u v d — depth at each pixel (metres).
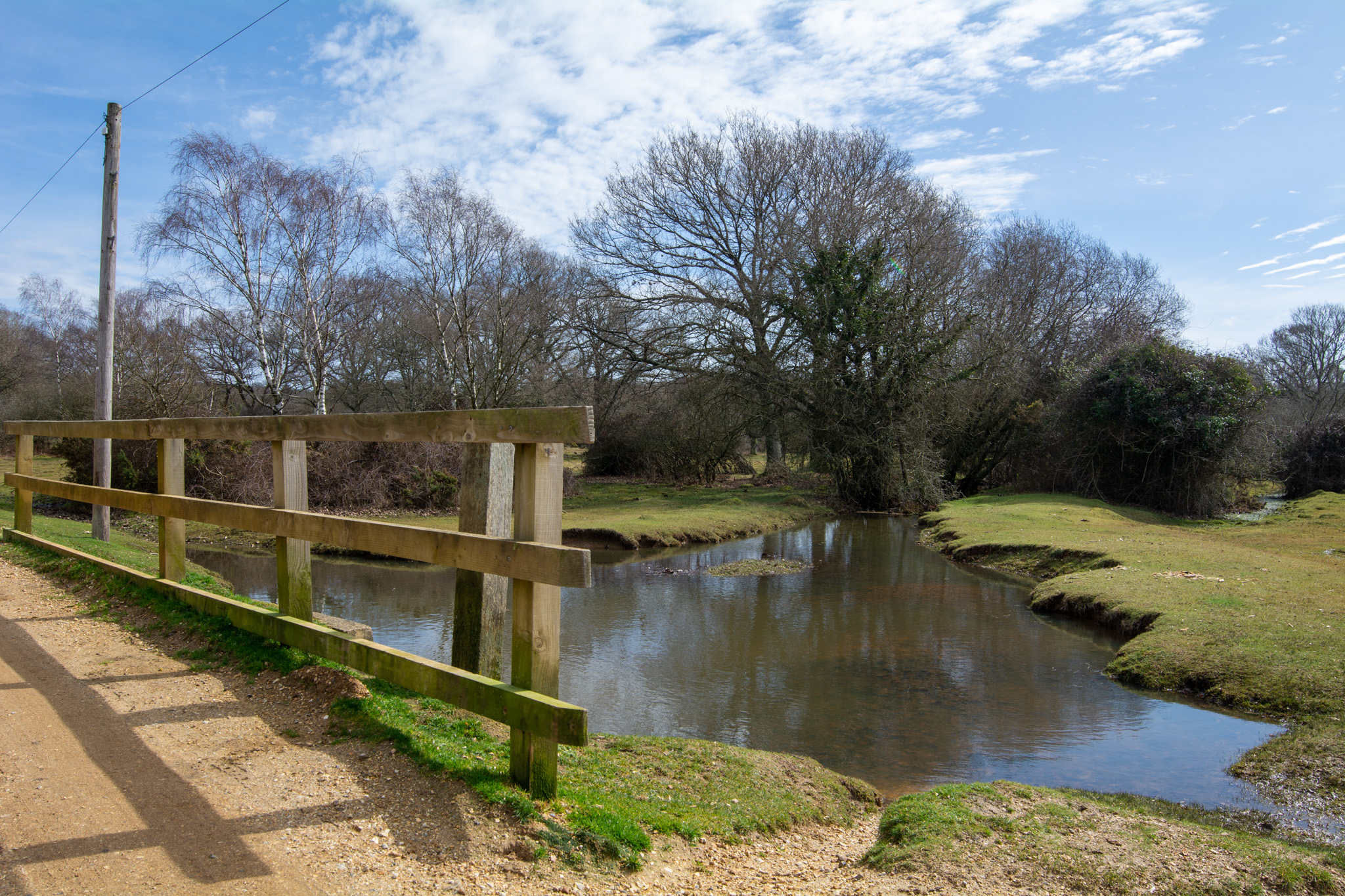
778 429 29.45
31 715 3.93
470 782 3.44
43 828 2.85
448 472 23.56
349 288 24.83
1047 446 28.67
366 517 21.45
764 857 3.88
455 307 25.97
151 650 5.12
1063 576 13.27
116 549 9.64
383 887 2.65
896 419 26.67
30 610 6.00
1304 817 5.23
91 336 33.16
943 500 27.89
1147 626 9.98
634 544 19.06
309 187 22.34
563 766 4.49
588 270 31.03
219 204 21.73
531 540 3.29
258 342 22.61
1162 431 24.50
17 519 8.81
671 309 31.56
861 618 11.86
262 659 4.81
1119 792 5.73
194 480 20.12
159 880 2.56
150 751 3.59
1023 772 6.18
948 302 26.95
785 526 24.09
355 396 36.34
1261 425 24.89
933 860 3.74
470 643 4.48
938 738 6.96
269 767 3.49
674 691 8.36
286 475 4.73
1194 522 23.20
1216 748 6.54
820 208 28.16
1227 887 3.60
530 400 29.89
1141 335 31.31
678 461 35.25
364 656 4.03
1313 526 19.33
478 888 2.74
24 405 36.03
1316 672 7.53
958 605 12.80
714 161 30.27
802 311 27.36
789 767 5.41
